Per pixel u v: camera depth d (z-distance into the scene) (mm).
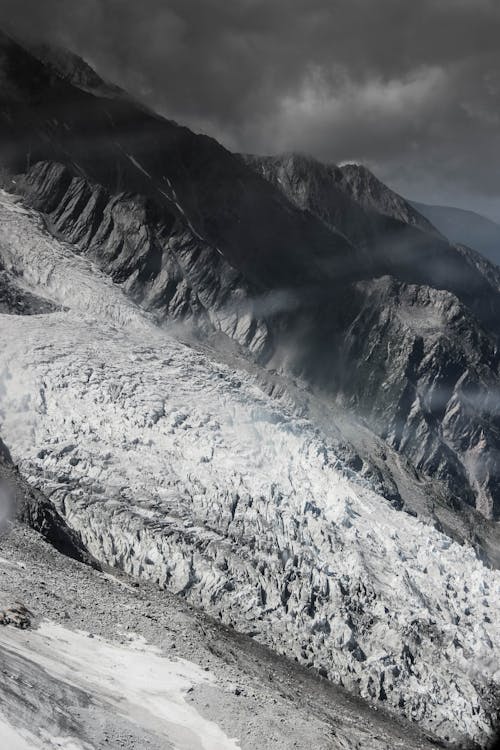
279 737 76750
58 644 80125
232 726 76438
